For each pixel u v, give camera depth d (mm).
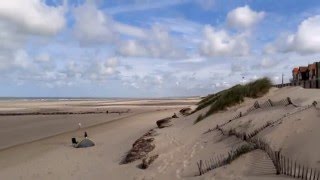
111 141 30234
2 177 20219
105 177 17422
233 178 12023
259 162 12445
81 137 34875
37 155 26484
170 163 17031
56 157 24781
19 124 54125
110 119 56812
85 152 25641
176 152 18734
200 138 20359
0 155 27984
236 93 25938
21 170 21594
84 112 80875
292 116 14859
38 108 103500
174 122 32906
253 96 25453
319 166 10664
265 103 21234
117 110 87125
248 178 11562
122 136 33031
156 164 17531
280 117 16109
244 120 18797
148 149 20828
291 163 11539
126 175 17031
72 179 18016
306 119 13867
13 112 83875
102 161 21766
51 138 35812
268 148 12930
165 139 22922
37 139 35969
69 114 74938
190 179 13570
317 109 14547
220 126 20641
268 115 17531
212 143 18016
